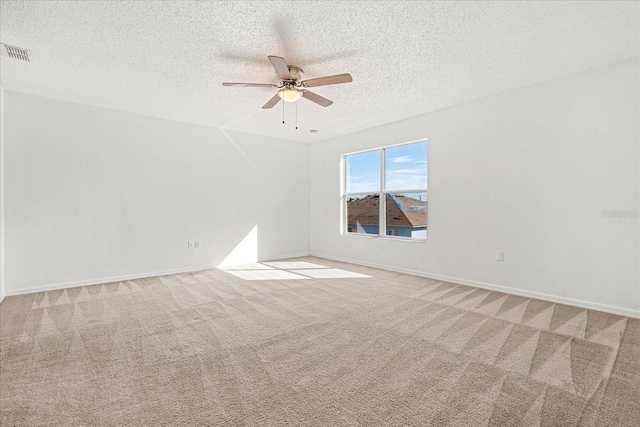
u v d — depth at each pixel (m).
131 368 2.15
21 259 3.95
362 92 3.92
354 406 1.74
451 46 2.82
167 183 5.05
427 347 2.44
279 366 2.17
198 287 4.25
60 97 4.10
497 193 4.01
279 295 3.86
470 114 4.26
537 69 3.30
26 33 2.59
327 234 6.54
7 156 3.86
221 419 1.64
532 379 1.99
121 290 4.10
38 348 2.45
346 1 2.20
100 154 4.48
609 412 1.67
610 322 2.93
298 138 6.47
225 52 2.92
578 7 2.27
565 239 3.48
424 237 5.07
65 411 1.71
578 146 3.38
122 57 3.01
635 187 3.06
